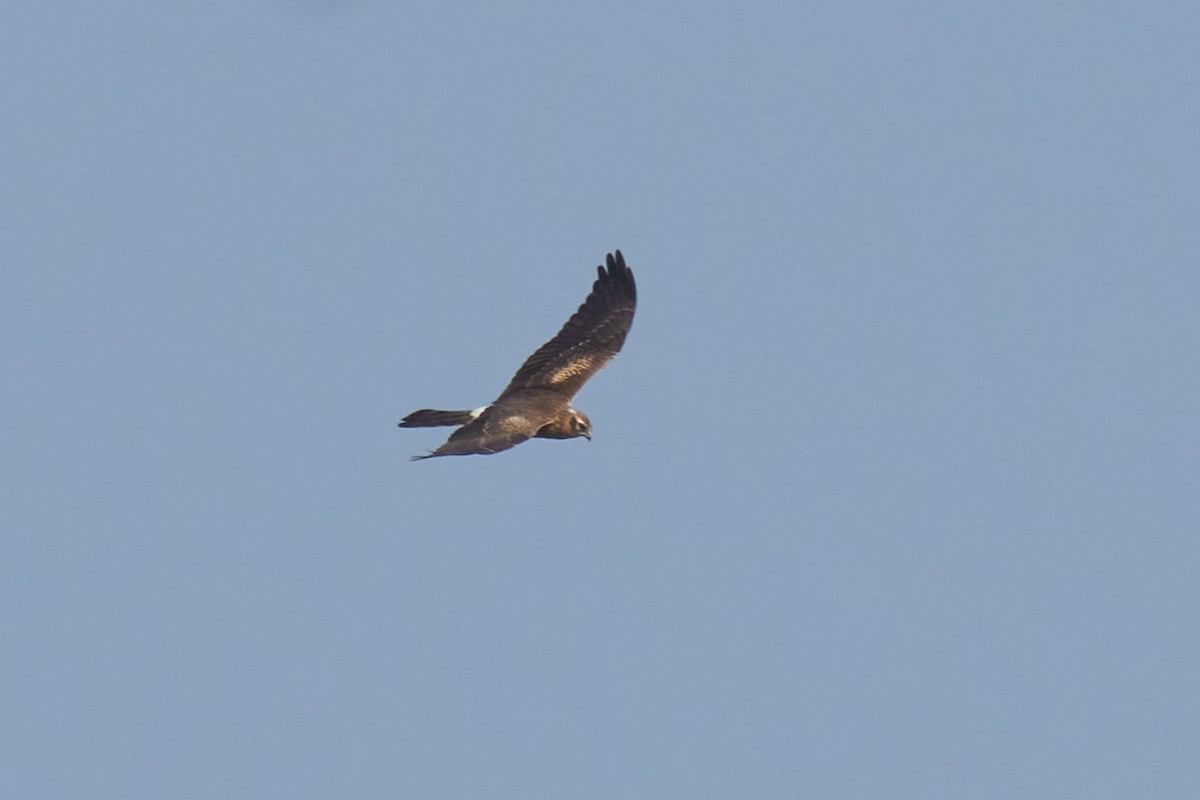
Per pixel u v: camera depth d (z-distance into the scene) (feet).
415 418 97.09
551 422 96.68
